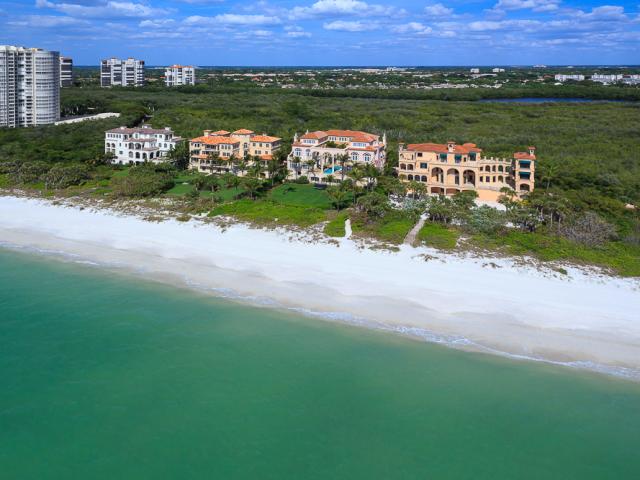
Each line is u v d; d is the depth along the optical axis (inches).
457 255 3265.3
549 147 6215.6
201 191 4722.0
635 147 6141.7
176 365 2202.3
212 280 3006.9
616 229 3735.2
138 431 1833.2
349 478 1653.5
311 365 2207.2
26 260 3275.1
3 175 5118.1
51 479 1627.7
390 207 3922.2
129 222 3983.8
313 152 5206.7
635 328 2490.2
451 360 2244.1
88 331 2444.6
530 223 3686.0
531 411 1956.2
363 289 2871.6
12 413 1904.5
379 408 1963.6
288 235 3659.0
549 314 2603.3
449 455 1750.7
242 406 1966.0
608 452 1777.8
